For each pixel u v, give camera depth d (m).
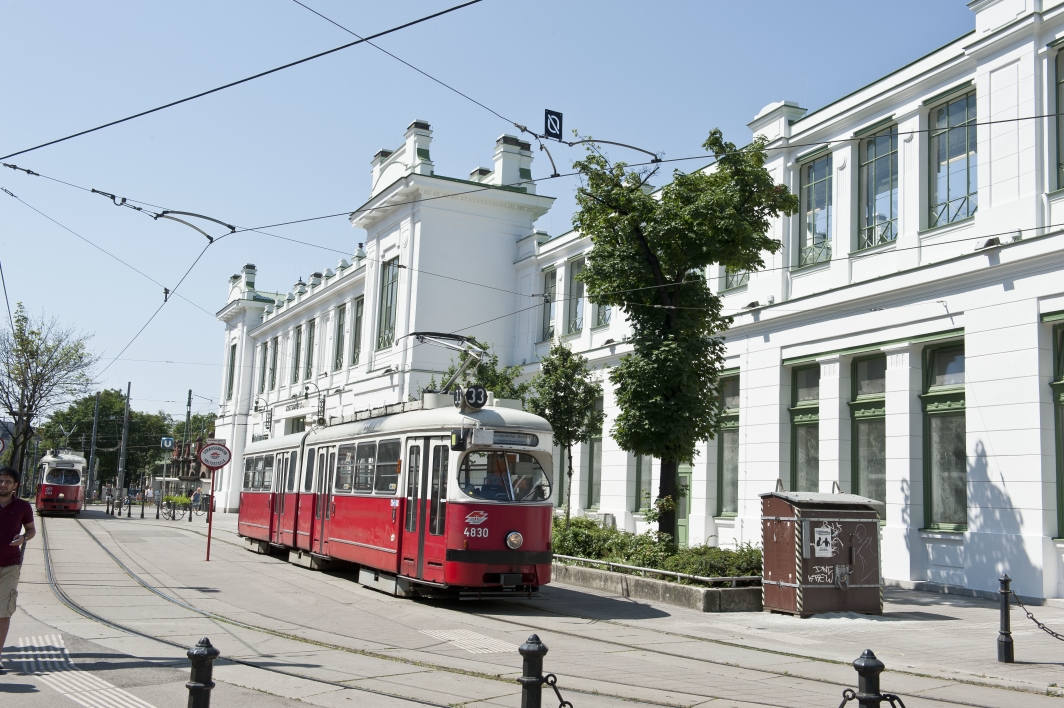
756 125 23.94
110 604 14.21
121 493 56.44
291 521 23.00
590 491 31.02
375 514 17.53
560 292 34.00
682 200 18.20
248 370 62.97
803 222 22.64
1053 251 15.94
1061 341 16.16
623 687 8.83
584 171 18.83
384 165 40.47
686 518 25.47
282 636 11.68
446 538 14.90
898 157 19.86
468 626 12.91
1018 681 9.30
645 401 18.16
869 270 20.28
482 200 37.06
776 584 14.65
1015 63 17.16
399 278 37.50
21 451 47.88
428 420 16.06
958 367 18.22
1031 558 15.90
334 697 8.20
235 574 19.73
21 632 11.22
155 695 8.05
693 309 18.52
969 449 17.30
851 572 14.57
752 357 23.33
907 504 18.45
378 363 39.03
